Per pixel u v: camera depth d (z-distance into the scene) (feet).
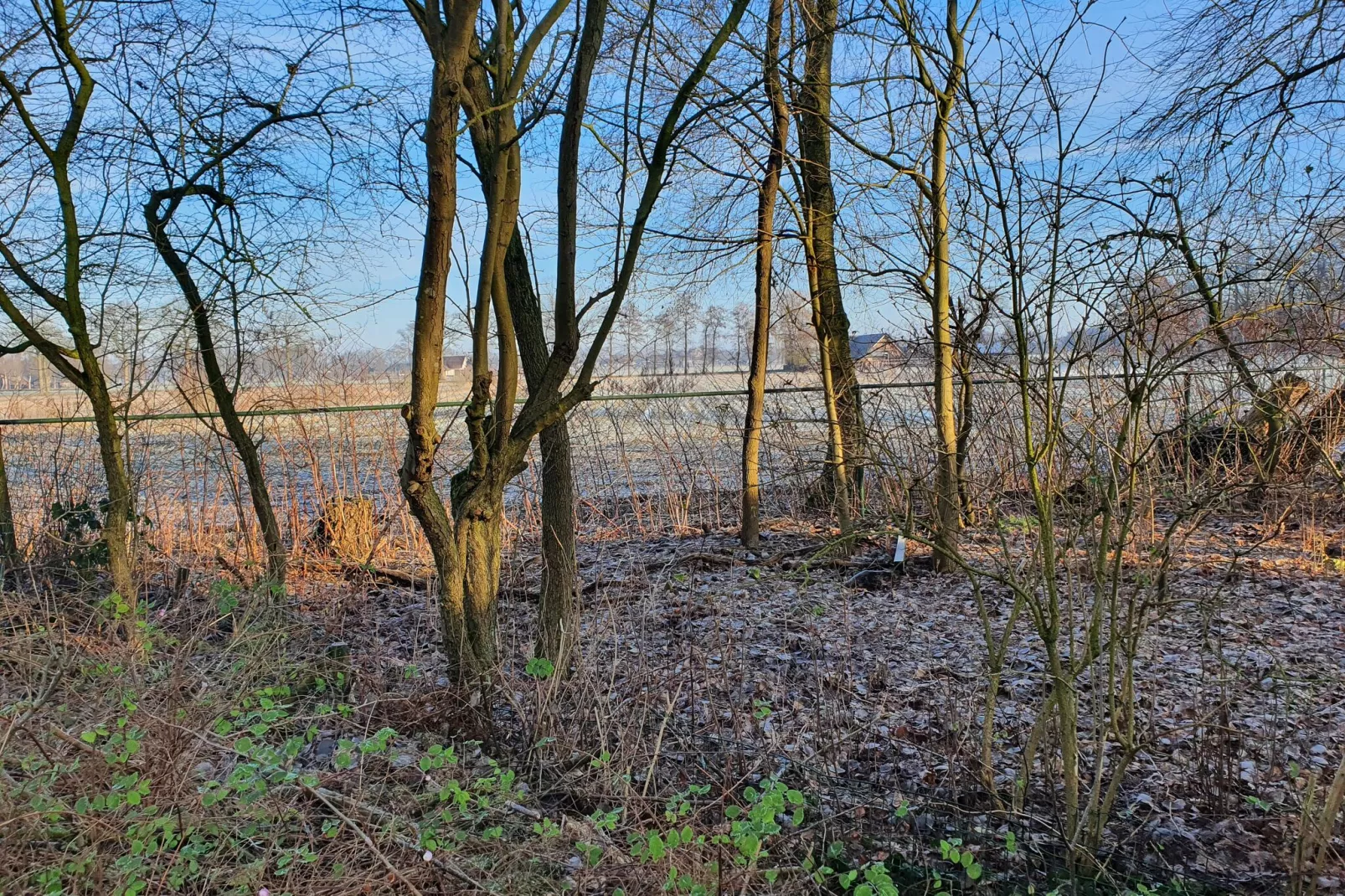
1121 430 8.53
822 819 9.81
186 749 9.78
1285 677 12.73
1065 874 8.93
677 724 12.46
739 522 28.07
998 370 9.34
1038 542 10.13
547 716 11.62
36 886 7.87
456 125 10.92
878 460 12.81
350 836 9.14
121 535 16.39
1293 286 8.74
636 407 28.35
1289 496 22.20
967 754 11.21
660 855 7.76
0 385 24.72
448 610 12.49
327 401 25.32
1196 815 10.07
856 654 15.81
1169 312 9.79
